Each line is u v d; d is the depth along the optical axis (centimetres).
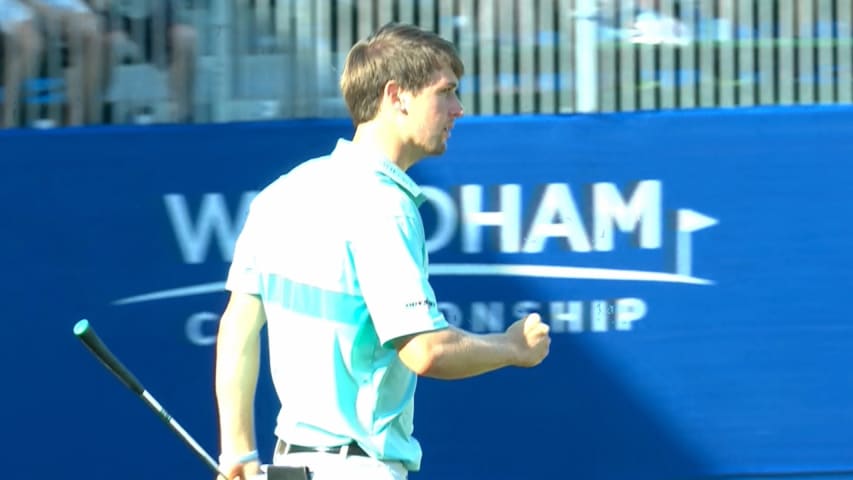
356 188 1198
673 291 2011
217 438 1989
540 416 2014
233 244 1978
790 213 2017
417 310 1167
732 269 2017
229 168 1973
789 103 2036
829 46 2030
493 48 2014
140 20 1995
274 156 1978
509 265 1989
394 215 1184
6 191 1958
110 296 1972
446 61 1225
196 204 1972
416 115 1223
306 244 1203
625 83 2027
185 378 1984
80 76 1991
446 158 1977
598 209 1994
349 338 1198
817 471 2041
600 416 2019
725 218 2012
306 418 1206
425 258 1218
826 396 2036
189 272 1977
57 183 1961
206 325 1981
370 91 1225
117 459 1991
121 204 1967
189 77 2002
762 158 2011
